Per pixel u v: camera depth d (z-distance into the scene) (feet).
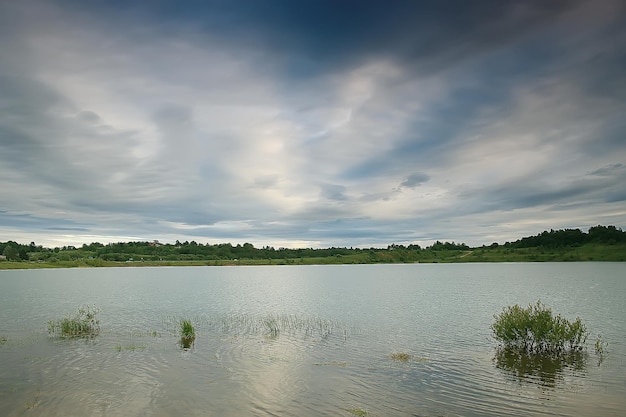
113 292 281.54
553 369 81.15
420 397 65.82
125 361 87.10
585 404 62.75
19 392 67.05
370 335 118.42
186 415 57.93
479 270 635.25
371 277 497.05
